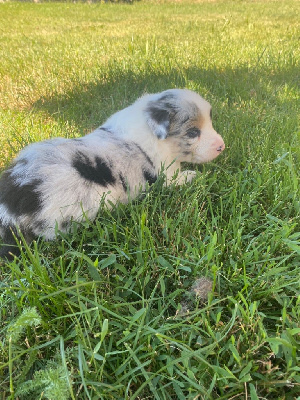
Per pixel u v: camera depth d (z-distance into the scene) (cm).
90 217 24
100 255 24
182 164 33
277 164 30
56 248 24
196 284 21
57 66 62
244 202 27
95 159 25
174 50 69
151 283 22
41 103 49
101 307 18
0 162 34
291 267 22
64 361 16
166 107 28
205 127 29
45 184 23
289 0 160
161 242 25
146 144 27
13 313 20
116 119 29
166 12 140
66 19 128
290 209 26
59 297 20
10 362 16
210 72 55
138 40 82
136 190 27
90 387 17
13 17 135
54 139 26
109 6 163
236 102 46
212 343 18
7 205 23
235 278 21
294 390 16
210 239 23
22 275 20
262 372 17
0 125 42
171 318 19
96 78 55
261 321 18
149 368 18
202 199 28
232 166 33
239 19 110
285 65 58
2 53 74
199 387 16
